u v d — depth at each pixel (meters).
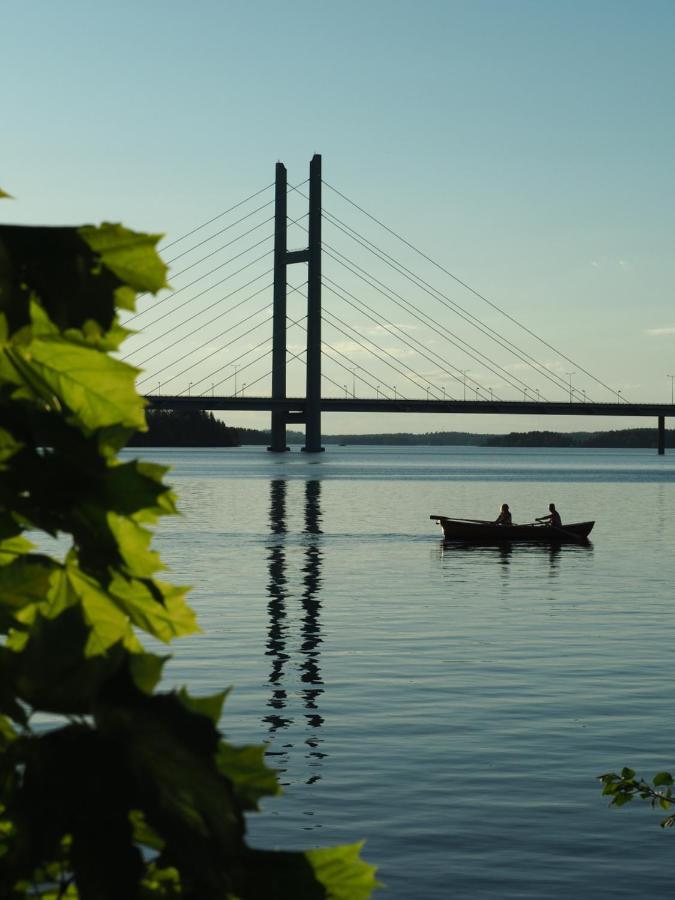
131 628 1.69
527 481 124.75
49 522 1.57
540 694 19.02
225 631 25.06
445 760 15.12
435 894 10.88
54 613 1.67
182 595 1.68
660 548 48.31
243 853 1.58
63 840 1.41
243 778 1.60
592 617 28.03
